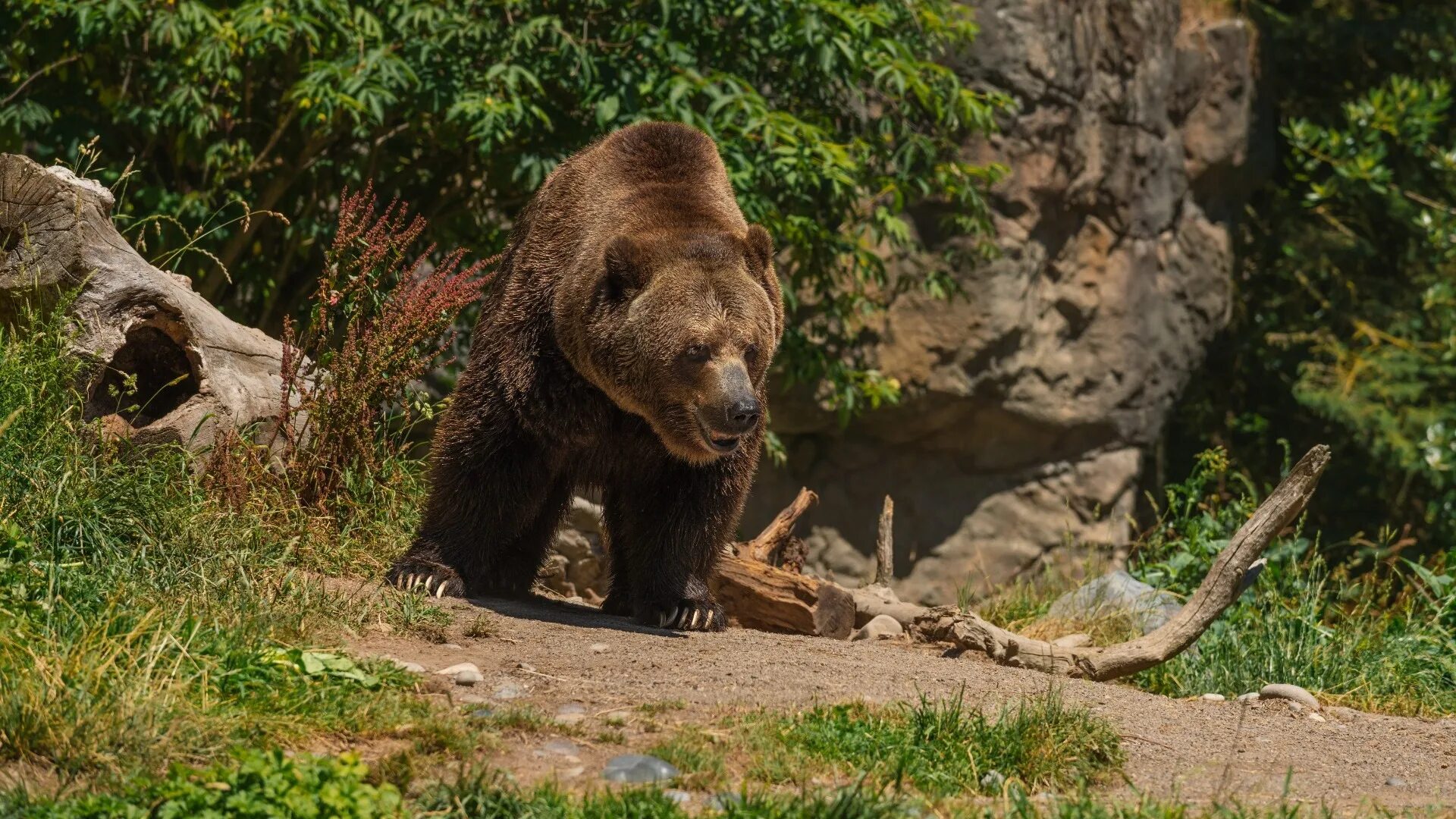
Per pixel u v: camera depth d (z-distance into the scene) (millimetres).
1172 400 25875
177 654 6977
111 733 6066
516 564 11219
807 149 15914
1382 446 26594
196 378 10430
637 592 10516
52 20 15742
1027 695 8250
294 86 15680
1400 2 29719
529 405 10031
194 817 5285
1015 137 23109
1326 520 28047
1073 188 23953
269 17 14789
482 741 6598
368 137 17359
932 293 20219
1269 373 29250
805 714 7344
